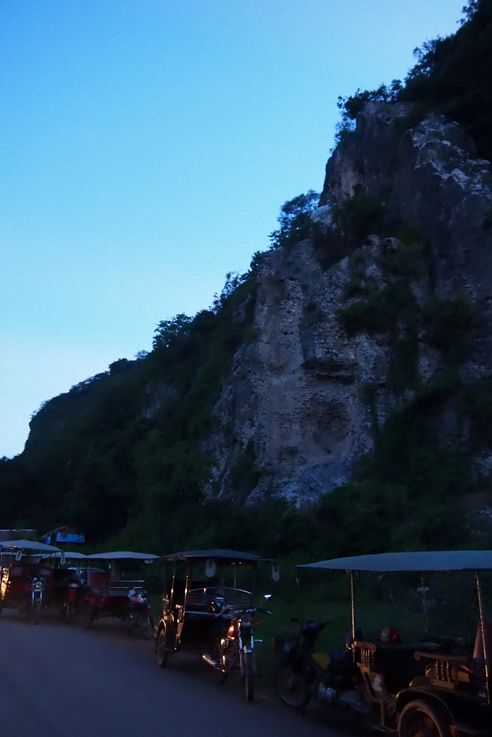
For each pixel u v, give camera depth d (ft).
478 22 155.22
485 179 130.82
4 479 230.27
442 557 27.25
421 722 24.53
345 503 95.81
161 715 29.96
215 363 170.30
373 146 156.66
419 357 118.11
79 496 178.91
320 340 127.54
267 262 144.77
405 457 107.65
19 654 45.91
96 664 43.57
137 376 268.00
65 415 356.79
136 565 100.68
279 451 125.08
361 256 133.59
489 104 145.38
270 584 74.59
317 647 43.04
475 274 121.60
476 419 104.42
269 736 27.45
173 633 44.29
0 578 76.54
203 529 113.39
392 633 30.68
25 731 25.90
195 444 149.07
